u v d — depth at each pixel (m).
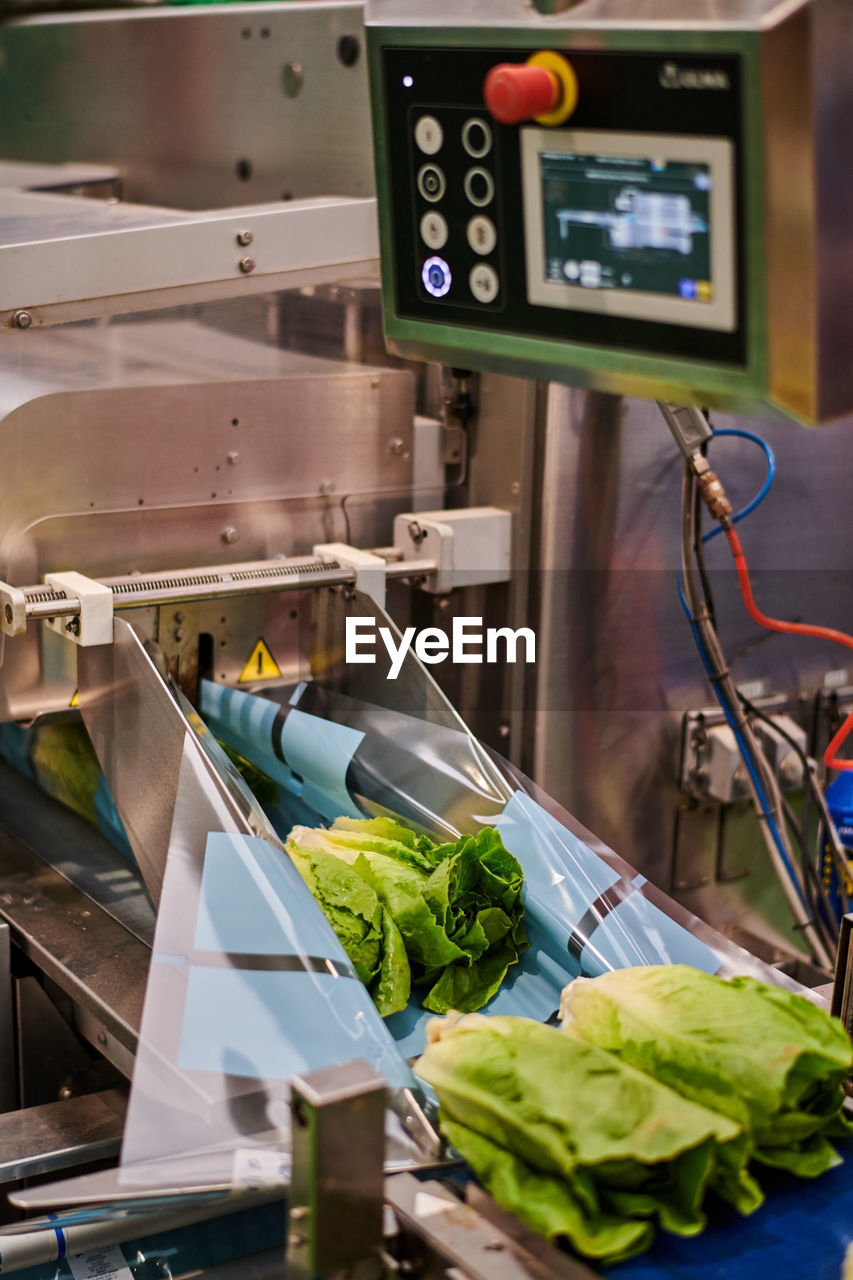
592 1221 0.92
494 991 1.28
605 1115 0.95
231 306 1.87
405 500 1.79
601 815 1.90
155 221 1.53
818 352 0.88
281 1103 1.01
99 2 2.36
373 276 1.65
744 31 0.84
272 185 2.00
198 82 2.08
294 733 1.56
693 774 1.94
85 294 1.46
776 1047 0.97
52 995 1.57
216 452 1.61
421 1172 0.99
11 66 2.45
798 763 2.01
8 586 1.44
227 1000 1.10
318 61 1.87
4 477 1.47
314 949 1.13
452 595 1.82
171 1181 0.95
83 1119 1.40
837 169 0.85
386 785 1.49
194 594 1.51
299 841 1.40
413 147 1.09
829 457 1.98
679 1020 1.02
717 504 1.64
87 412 1.51
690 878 2.01
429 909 1.29
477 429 1.80
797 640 2.04
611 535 1.79
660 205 0.93
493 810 1.40
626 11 0.92
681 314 0.94
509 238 1.04
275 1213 1.14
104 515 1.55
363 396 1.71
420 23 1.04
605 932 1.25
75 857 1.76
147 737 1.40
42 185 2.14
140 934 1.54
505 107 0.97
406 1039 1.22
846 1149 1.04
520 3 0.98
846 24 0.82
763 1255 0.92
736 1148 0.95
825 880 2.03
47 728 1.85
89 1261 1.29
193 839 1.25
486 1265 0.90
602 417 1.73
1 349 1.62
